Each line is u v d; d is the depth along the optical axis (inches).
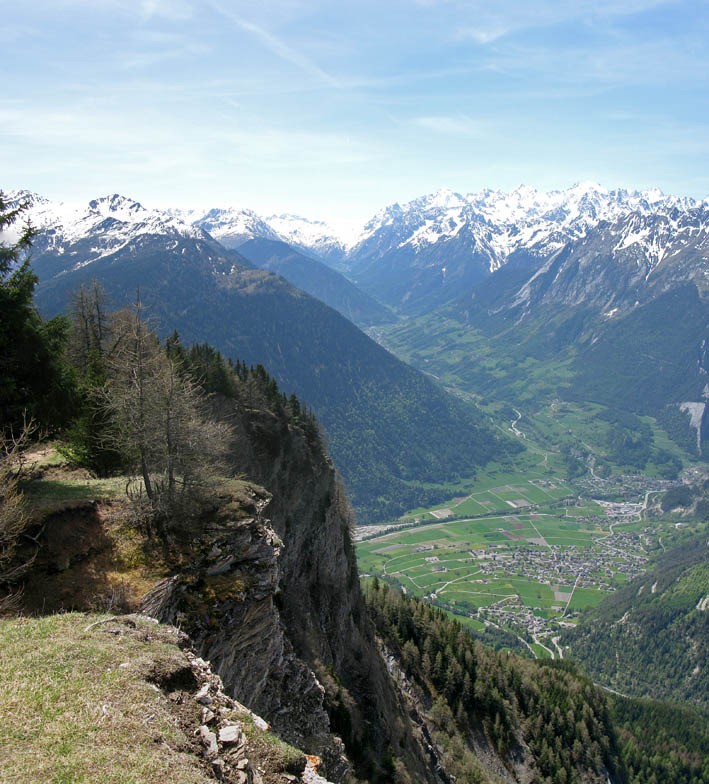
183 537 1290.6
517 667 4520.2
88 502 1307.8
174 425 1342.3
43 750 574.2
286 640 1604.3
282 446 2812.5
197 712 743.7
